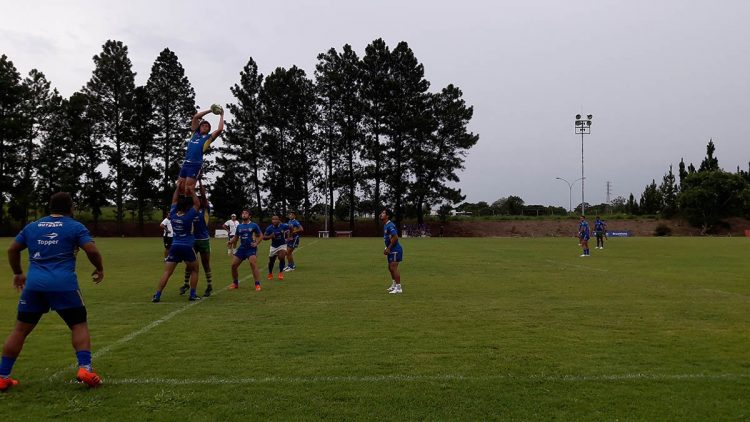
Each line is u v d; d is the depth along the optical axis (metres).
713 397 4.60
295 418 4.11
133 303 10.05
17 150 55.91
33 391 4.78
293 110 62.12
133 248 30.30
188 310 9.20
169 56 59.53
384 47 60.88
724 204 69.44
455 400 4.52
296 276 14.98
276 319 8.27
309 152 64.69
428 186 63.31
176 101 59.91
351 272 16.05
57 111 57.41
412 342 6.64
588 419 4.11
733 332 7.26
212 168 62.56
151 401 4.48
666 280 13.68
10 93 53.47
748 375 5.23
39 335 7.07
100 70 56.56
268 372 5.31
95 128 57.66
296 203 64.50
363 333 7.19
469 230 69.38
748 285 12.62
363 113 60.75
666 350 6.23
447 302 10.02
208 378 5.12
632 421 4.07
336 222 70.50
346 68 60.97
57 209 5.15
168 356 5.95
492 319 8.24
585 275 14.98
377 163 62.12
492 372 5.32
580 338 6.88
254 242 12.03
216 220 65.25
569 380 5.06
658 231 69.00
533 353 6.08
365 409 4.30
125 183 59.75
